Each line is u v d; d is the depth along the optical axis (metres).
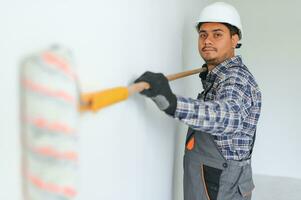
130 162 1.41
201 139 1.80
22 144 0.78
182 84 2.22
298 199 3.35
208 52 1.81
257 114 1.73
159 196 1.86
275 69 3.78
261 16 3.73
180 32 2.07
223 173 1.73
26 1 0.77
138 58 1.41
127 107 1.34
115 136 1.25
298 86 3.73
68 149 0.75
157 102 1.28
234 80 1.62
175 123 2.06
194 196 1.83
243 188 1.79
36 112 0.72
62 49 0.77
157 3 1.61
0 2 0.70
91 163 1.09
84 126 1.03
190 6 2.30
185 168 1.91
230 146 1.71
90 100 0.90
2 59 0.71
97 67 1.08
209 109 1.35
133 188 1.46
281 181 3.76
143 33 1.45
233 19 1.81
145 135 1.56
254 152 3.95
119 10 1.21
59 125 0.72
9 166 0.75
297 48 3.68
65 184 0.75
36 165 0.73
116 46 1.20
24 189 0.79
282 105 3.81
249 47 3.81
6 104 0.73
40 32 0.81
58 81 0.72
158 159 1.78
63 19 0.90
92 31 1.04
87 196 1.08
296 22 3.65
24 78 0.74
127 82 1.31
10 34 0.73
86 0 1.00
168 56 1.85
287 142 3.84
